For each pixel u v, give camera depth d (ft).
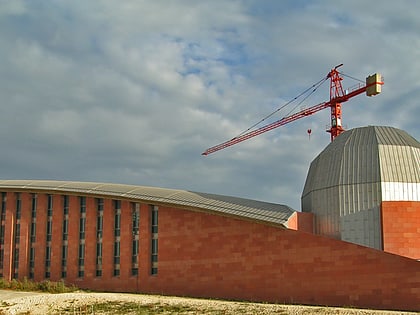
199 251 171.01
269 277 156.97
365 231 163.94
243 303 148.05
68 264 192.85
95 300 153.99
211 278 167.02
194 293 168.96
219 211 167.84
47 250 198.59
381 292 139.33
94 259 189.78
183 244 174.60
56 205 199.93
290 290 152.76
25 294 173.47
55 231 197.67
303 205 192.44
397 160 168.66
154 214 184.24
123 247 185.78
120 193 189.47
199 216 173.47
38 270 197.16
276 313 133.69
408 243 158.40
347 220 166.91
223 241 167.12
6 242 202.39
